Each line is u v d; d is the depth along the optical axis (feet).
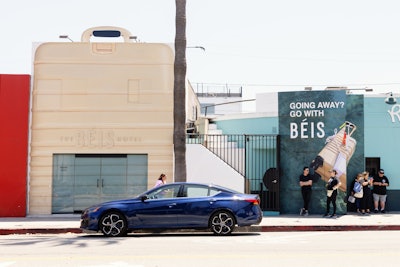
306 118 72.28
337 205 70.90
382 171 72.54
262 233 53.11
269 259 33.09
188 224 49.06
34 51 70.44
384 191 72.23
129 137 70.74
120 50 71.10
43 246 40.75
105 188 70.49
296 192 72.08
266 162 76.23
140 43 71.31
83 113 70.54
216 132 90.94
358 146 72.90
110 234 48.96
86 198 70.28
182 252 36.35
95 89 70.74
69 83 70.54
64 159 70.38
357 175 70.69
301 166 72.08
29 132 69.87
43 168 69.97
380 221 61.82
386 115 75.82
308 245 40.60
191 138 87.71
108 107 70.74
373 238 46.60
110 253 36.04
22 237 51.65
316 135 72.08
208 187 50.19
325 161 71.67
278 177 71.41
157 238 46.83
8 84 69.97
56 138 70.18
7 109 69.72
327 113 72.08
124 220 49.14
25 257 34.35
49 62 70.49
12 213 68.85
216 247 39.27
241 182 72.18
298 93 72.64
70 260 32.96
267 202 71.31
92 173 70.54
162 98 71.20
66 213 70.03
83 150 70.38
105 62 70.95
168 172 70.85
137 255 34.96
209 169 72.33
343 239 45.62
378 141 75.56
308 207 71.51
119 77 71.00
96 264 31.40
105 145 70.54
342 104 72.02
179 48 63.26
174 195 49.78
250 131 87.97
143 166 70.90
